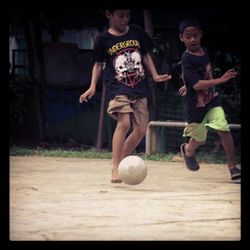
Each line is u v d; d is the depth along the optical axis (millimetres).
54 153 21391
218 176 14906
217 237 7340
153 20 28172
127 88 12531
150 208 9445
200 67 13211
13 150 22109
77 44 30781
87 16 29188
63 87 29484
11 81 28516
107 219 8430
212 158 21297
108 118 27172
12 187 11969
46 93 28641
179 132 27266
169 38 28844
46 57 29484
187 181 13539
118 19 12688
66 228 7770
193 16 28266
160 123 21984
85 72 29969
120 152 12648
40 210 9133
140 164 12109
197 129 13508
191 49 13227
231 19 28156
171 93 28062
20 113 28422
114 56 12695
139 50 12914
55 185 12359
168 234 7473
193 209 9383
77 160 19453
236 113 27031
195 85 12977
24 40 30750
